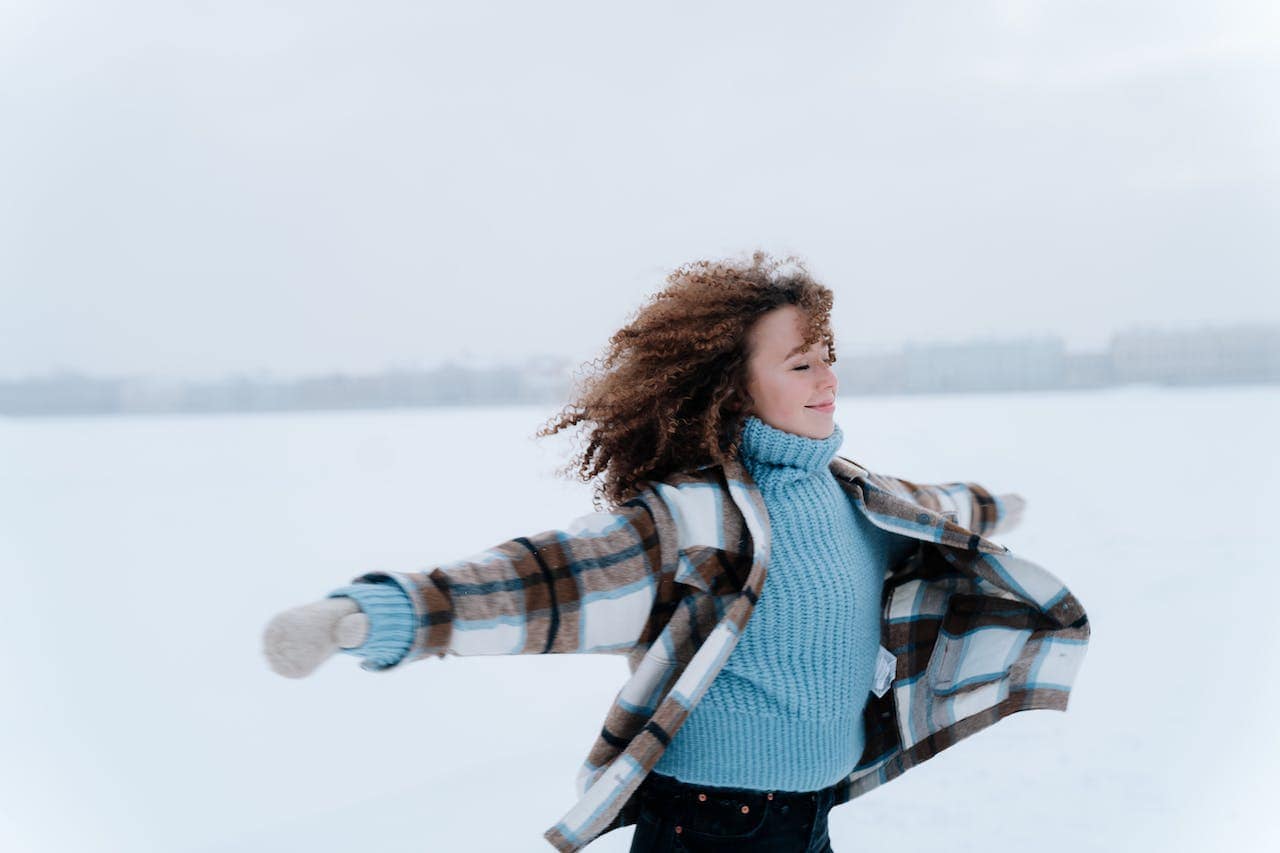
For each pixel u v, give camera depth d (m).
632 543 1.45
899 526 1.71
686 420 1.67
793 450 1.64
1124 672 4.26
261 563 7.95
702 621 1.49
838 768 1.62
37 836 2.96
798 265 1.79
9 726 4.17
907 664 1.83
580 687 4.59
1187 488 9.77
